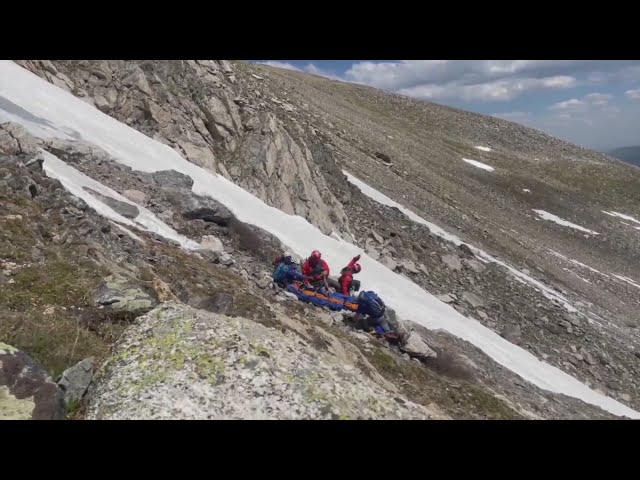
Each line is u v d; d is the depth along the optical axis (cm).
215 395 664
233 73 3325
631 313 5316
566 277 5500
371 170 5088
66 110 2062
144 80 2547
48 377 620
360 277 2441
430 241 3697
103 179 1742
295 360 758
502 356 2341
